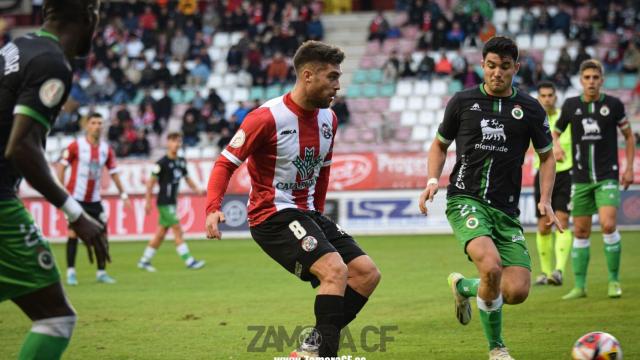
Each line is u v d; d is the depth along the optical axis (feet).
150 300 56.03
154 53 157.28
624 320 43.11
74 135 137.80
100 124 69.00
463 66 140.77
